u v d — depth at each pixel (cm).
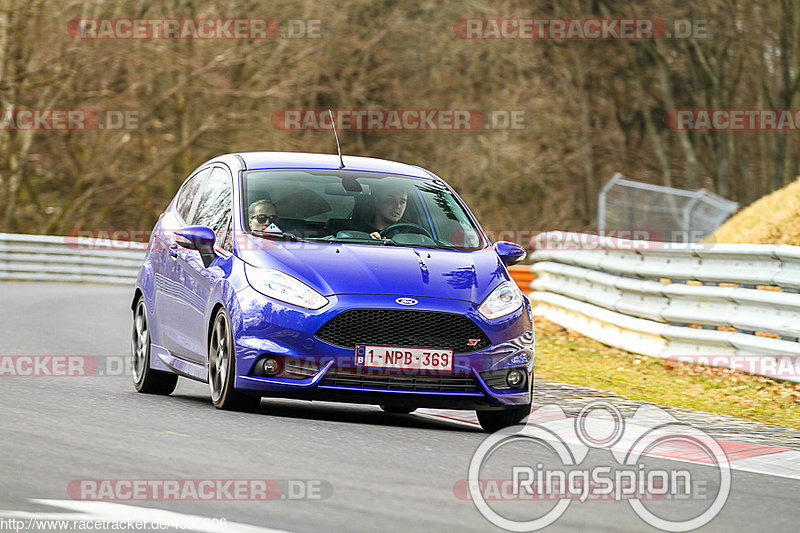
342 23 13488
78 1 12850
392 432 2611
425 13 14075
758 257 4056
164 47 12744
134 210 14000
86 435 2292
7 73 12581
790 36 15262
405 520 1722
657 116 15850
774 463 2503
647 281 4756
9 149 13062
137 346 3434
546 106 14675
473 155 14500
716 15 15488
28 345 4506
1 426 2352
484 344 2770
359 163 3331
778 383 3891
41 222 13875
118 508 1712
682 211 9281
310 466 2092
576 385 3816
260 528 1630
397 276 2797
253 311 2745
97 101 13062
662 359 4531
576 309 5578
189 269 3097
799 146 16150
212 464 2056
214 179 3291
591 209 14950
